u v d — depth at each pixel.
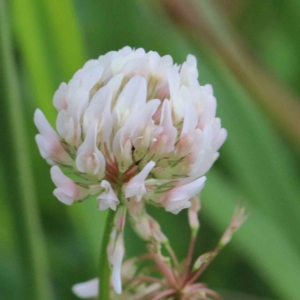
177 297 0.22
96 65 0.20
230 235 0.22
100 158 0.20
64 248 0.28
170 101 0.20
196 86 0.21
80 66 0.25
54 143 0.20
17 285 0.26
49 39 0.25
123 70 0.20
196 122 0.20
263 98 0.25
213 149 0.21
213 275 0.28
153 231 0.21
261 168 0.28
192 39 0.26
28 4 0.25
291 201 0.28
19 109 0.23
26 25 0.25
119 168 0.20
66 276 0.27
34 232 0.23
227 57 0.25
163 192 0.21
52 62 0.25
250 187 0.28
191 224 0.22
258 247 0.26
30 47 0.25
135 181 0.20
